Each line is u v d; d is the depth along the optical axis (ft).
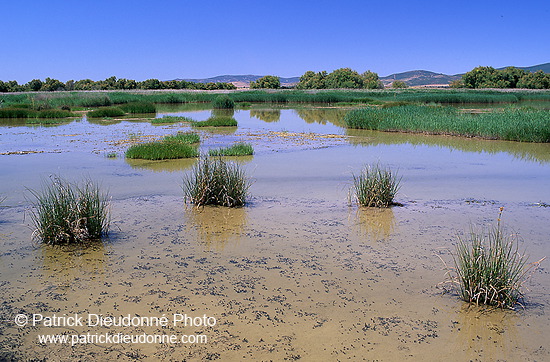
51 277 16.16
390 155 44.78
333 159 42.16
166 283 15.75
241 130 69.87
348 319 13.46
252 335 12.64
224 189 25.45
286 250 18.85
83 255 18.22
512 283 14.79
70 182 31.27
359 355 11.76
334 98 158.20
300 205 25.72
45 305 14.20
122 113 102.94
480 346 12.15
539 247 18.94
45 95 158.40
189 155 42.70
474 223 22.36
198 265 17.30
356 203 26.16
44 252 18.48
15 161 40.40
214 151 44.34
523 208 25.17
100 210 21.77
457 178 33.65
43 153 45.37
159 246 19.24
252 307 14.15
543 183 31.94
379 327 13.05
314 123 83.61
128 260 17.72
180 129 71.10
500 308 14.16
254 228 21.65
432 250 18.83
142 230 21.24
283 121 88.38
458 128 61.72
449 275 16.29
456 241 19.81
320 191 29.22
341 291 15.23
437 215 23.77
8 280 15.88
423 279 16.14
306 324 13.19
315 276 16.39
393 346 12.15
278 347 12.09
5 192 28.19
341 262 17.65
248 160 41.42
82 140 56.44
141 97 162.71
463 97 149.79
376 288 15.46
